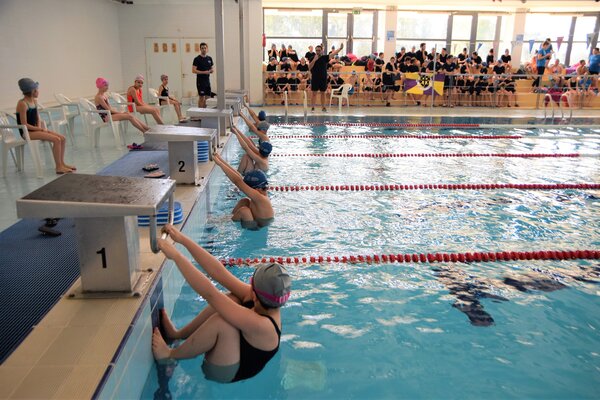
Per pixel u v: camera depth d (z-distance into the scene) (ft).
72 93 29.71
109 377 4.94
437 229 12.17
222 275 6.49
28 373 4.90
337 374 6.69
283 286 5.82
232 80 41.24
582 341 7.57
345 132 27.94
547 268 10.18
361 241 11.31
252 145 16.85
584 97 42.98
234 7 39.60
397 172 18.16
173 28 39.83
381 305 8.58
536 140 26.07
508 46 48.14
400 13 47.85
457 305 8.61
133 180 6.95
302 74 41.73
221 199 14.64
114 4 38.09
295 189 15.57
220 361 6.13
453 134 27.84
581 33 49.03
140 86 23.86
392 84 40.98
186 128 12.62
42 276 7.68
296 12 46.73
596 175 18.25
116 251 6.37
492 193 15.61
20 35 23.31
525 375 6.72
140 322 6.12
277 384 6.42
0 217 10.52
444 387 6.45
